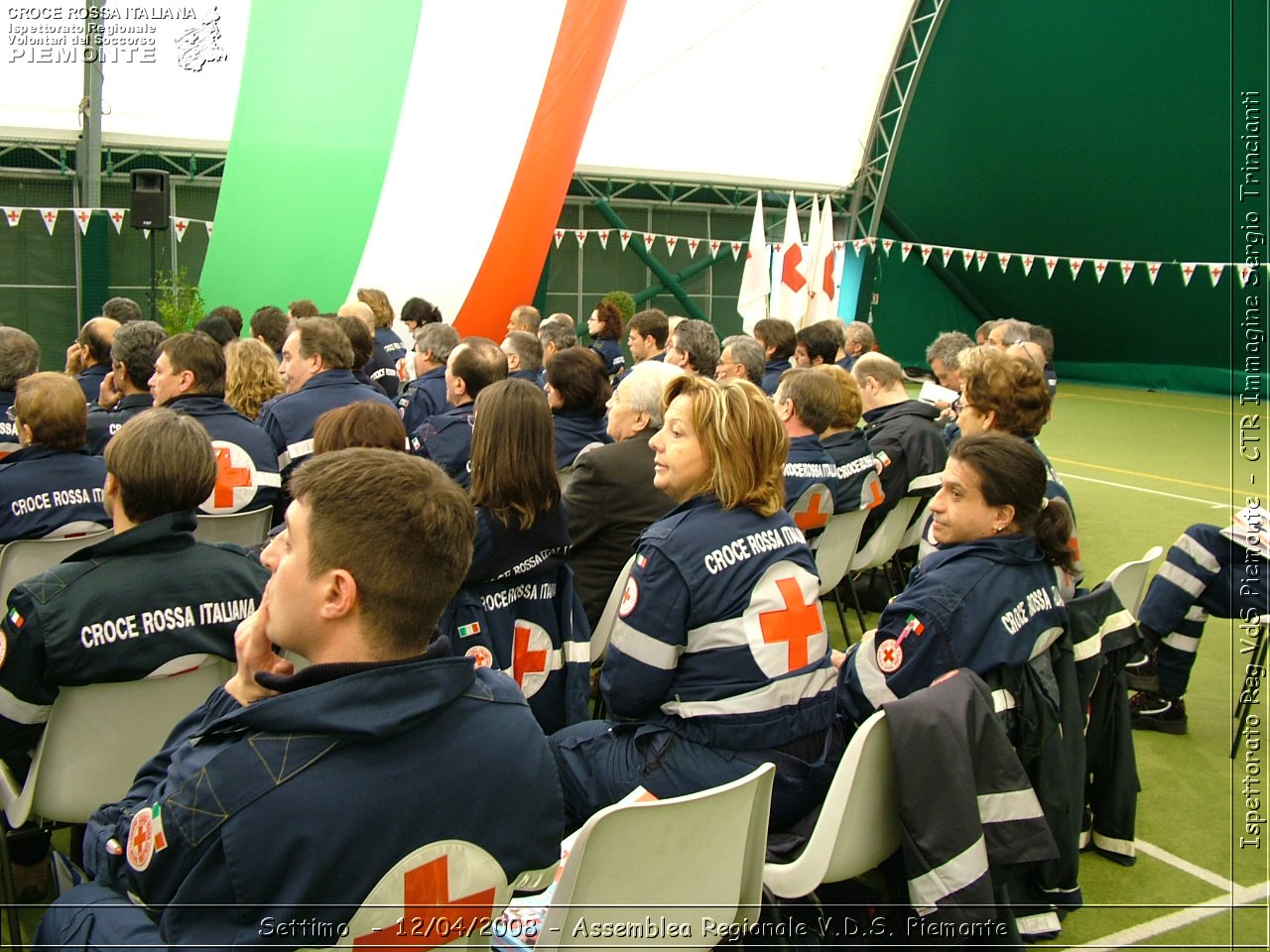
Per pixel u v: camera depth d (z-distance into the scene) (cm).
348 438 272
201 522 352
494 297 1065
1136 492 895
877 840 208
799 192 1881
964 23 1565
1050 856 206
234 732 134
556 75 970
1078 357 2070
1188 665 395
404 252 1026
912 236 1997
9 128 1316
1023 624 235
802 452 396
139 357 403
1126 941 260
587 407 406
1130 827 301
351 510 129
